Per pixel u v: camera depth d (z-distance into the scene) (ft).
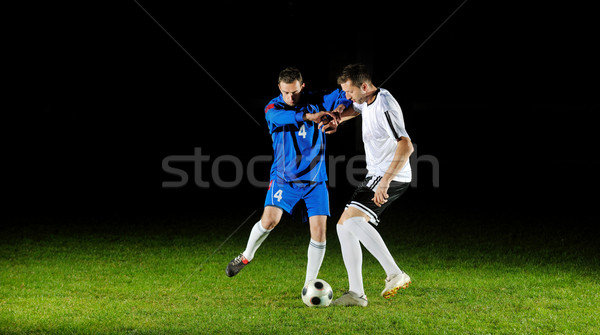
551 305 53.78
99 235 92.02
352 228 54.34
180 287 62.49
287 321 49.14
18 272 68.80
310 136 58.08
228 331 46.44
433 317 50.24
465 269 70.44
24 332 46.21
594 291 59.36
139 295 59.11
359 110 58.39
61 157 172.14
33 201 123.13
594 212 108.78
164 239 89.51
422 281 64.18
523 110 193.26
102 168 160.56
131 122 196.13
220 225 101.04
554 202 119.24
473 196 127.13
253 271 69.87
